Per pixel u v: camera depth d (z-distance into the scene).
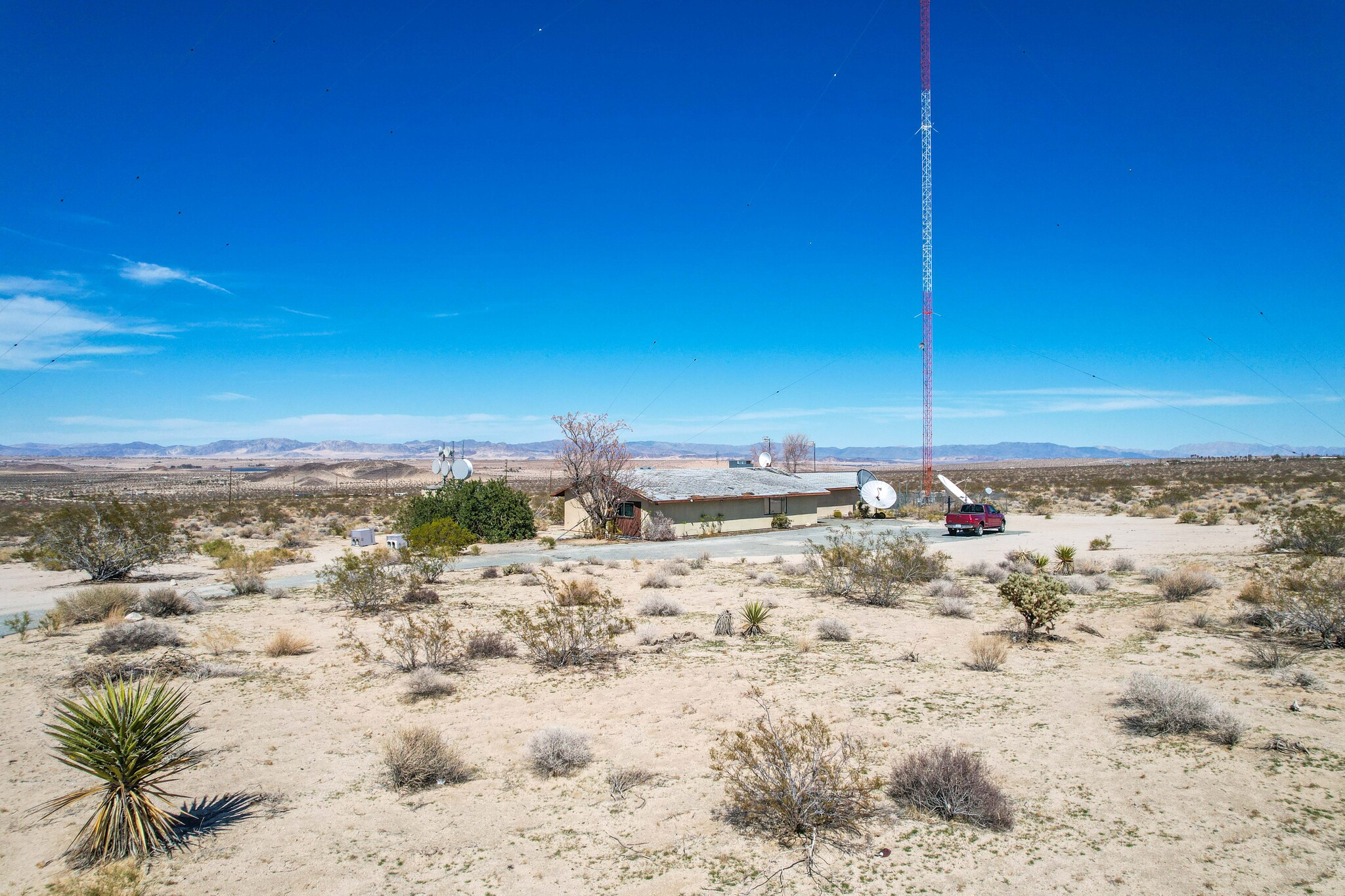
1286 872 6.54
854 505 59.44
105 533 26.44
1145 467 150.38
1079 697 11.63
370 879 6.99
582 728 10.92
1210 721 9.77
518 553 36.16
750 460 68.50
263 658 15.41
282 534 48.88
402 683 13.42
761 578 24.95
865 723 10.71
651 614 19.52
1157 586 21.42
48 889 6.86
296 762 9.88
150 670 14.10
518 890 6.73
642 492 44.25
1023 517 55.56
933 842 7.32
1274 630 15.34
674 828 7.80
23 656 15.34
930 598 21.55
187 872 7.17
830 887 6.58
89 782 9.22
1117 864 6.77
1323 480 73.62
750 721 10.88
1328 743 9.29
